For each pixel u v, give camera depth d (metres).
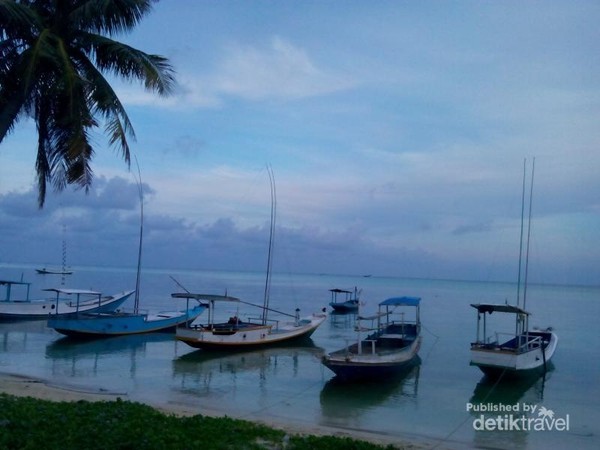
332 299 74.81
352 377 22.05
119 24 15.45
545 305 85.06
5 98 14.74
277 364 27.91
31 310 42.06
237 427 12.09
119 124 15.45
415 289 146.00
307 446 11.16
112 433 10.33
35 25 14.22
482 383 24.08
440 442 15.41
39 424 10.73
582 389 23.55
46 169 16.67
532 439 16.28
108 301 46.62
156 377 24.28
